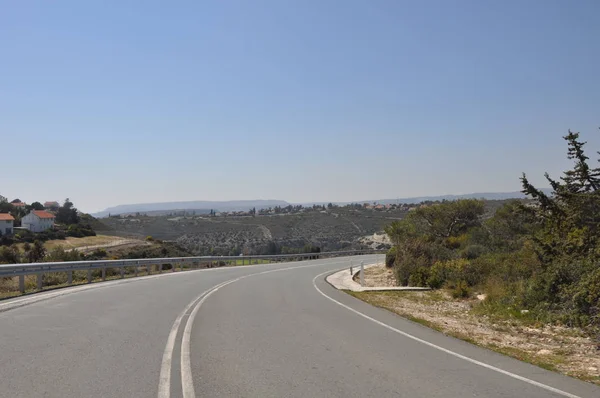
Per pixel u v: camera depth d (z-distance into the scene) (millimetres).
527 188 17906
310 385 6867
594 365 8797
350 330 11516
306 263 49469
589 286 13312
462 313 16203
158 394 6316
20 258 35594
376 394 6508
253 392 6496
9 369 7367
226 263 48969
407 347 9688
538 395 6645
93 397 6160
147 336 10133
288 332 11062
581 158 16672
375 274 33781
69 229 85562
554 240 17312
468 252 29016
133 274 31969
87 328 10781
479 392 6707
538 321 13859
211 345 9469
